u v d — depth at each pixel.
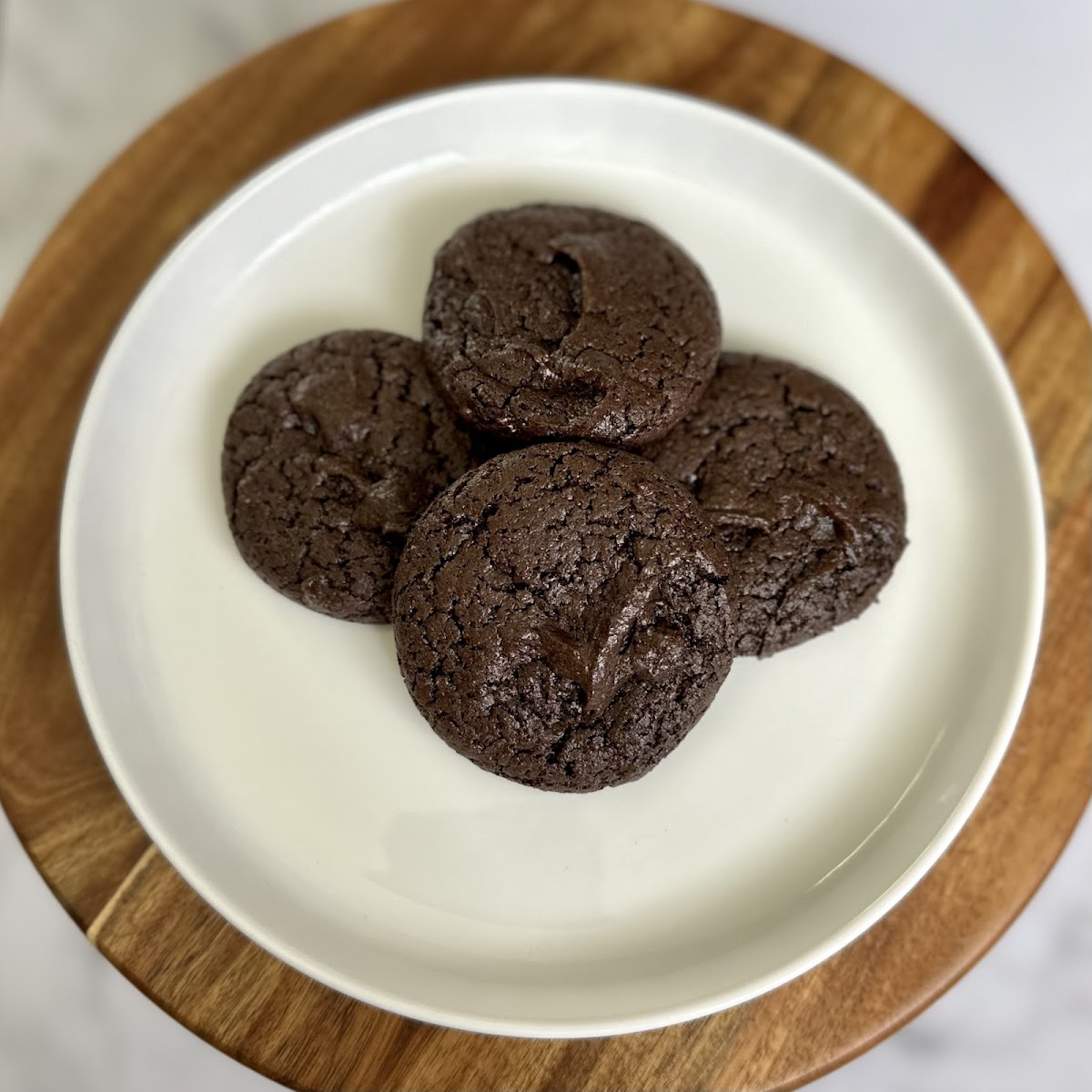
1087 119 0.34
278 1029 0.28
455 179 0.32
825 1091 0.34
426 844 0.29
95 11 0.35
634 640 0.26
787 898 0.29
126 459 0.30
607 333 0.28
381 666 0.30
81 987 0.34
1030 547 0.29
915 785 0.30
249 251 0.31
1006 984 0.34
